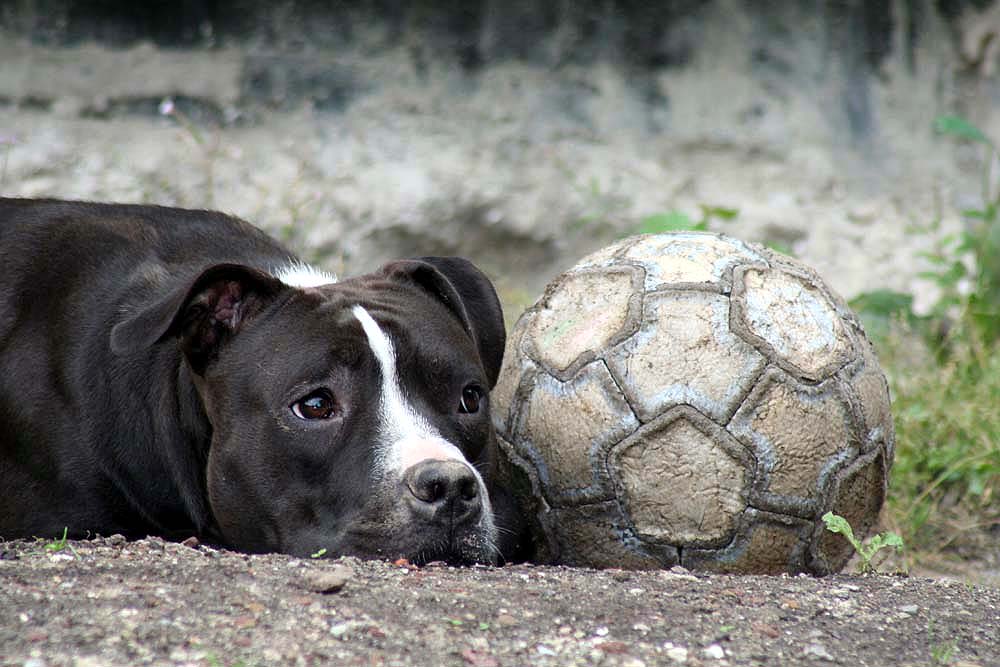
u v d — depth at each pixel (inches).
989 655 241.4
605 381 311.6
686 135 685.9
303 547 286.8
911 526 420.8
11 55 622.8
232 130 644.1
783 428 303.6
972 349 527.2
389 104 663.1
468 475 275.9
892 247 684.1
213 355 302.8
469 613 240.8
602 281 329.1
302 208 639.8
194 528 322.0
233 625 225.0
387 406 289.6
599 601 254.8
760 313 312.3
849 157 695.7
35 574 245.0
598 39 678.5
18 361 327.3
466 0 665.6
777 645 238.7
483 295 338.0
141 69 636.1
